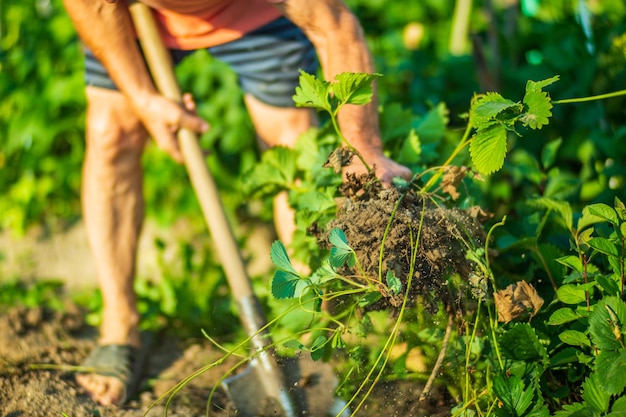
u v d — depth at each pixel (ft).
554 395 7.69
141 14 9.28
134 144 10.32
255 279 11.91
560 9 14.83
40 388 10.03
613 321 6.94
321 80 7.52
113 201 10.44
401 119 9.54
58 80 15.51
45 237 15.07
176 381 10.39
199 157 9.51
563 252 8.84
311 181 9.13
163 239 14.46
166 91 9.43
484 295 7.39
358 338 8.46
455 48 15.02
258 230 14.19
